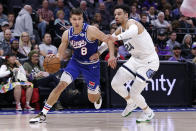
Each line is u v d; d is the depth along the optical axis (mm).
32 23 11961
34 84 9445
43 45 10688
